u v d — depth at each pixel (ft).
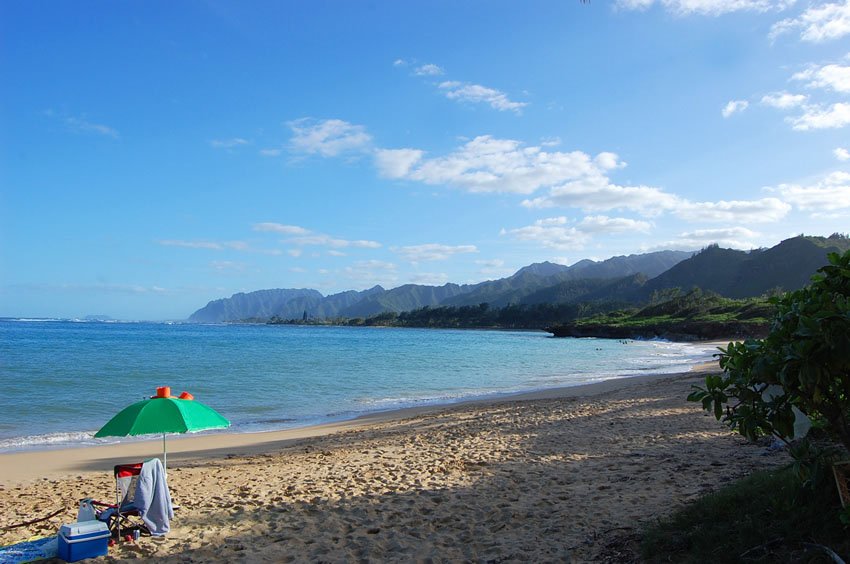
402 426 54.44
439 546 20.27
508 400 74.59
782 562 13.74
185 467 37.91
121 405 69.97
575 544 18.92
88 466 40.37
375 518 24.12
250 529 23.15
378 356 170.40
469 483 29.37
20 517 27.22
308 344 245.24
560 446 38.27
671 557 15.89
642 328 367.45
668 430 41.42
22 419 61.46
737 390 13.96
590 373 121.80
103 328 479.41
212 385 91.76
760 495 17.76
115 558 20.18
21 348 176.35
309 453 42.19
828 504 15.28
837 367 11.52
